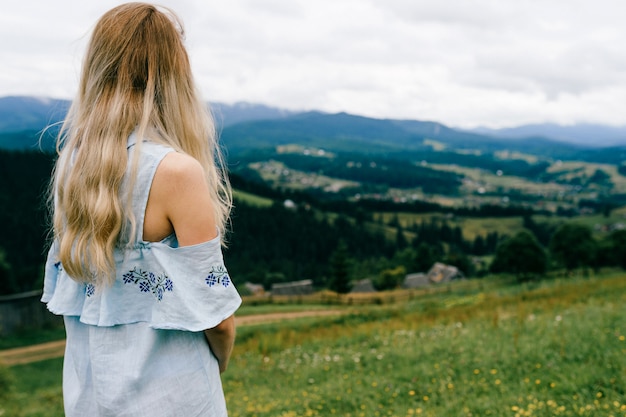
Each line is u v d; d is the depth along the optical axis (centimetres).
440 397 499
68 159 141
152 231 133
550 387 450
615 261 7950
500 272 7794
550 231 18688
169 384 133
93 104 140
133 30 141
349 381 646
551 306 1248
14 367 2367
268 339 1805
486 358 598
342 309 4834
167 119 142
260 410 580
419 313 2198
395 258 12706
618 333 573
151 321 131
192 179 132
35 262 9156
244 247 12625
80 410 140
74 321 146
